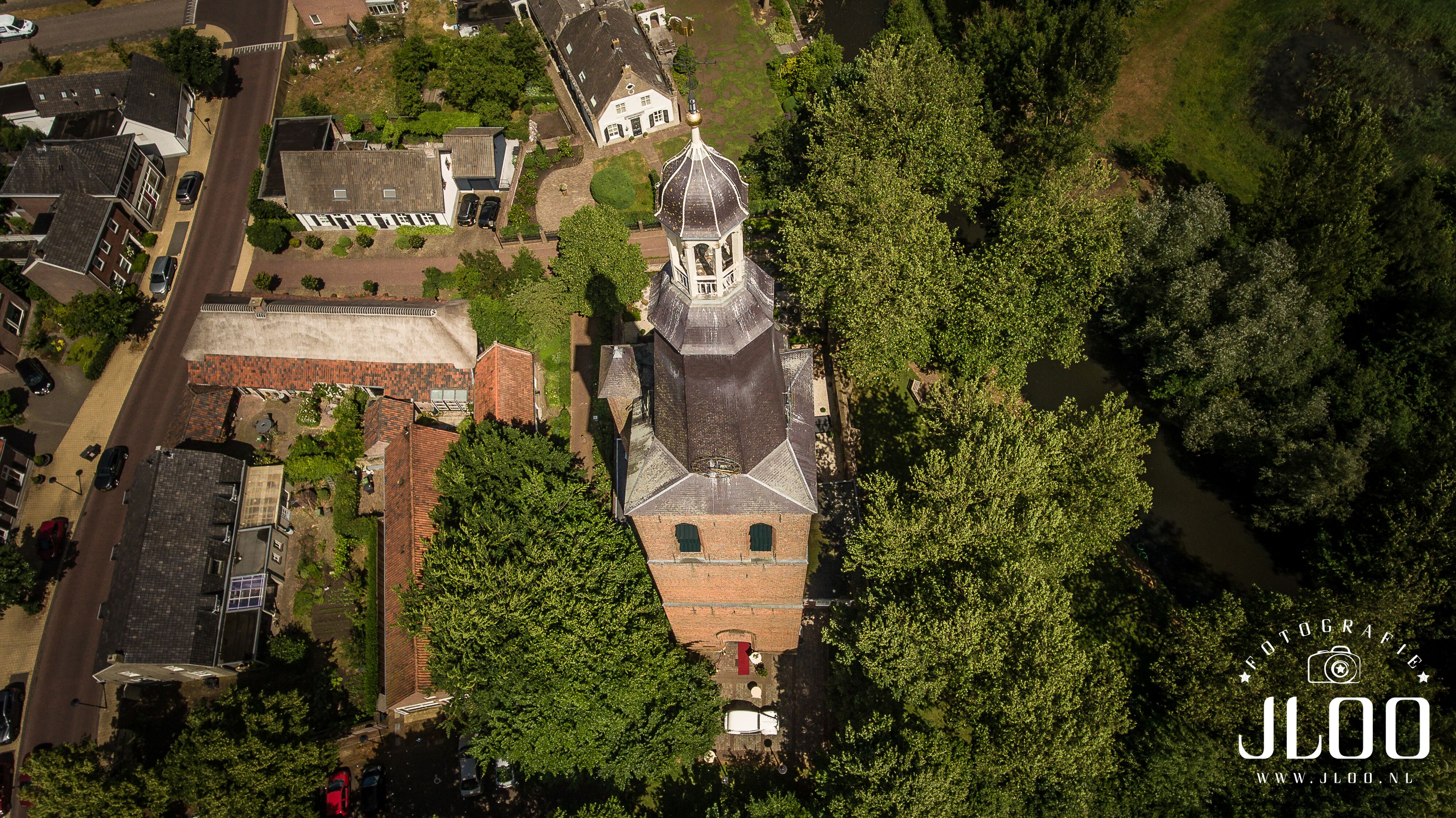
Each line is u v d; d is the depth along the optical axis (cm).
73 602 6200
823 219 6078
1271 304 6047
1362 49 8938
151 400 7181
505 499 5331
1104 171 6488
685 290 3269
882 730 4384
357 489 6550
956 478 4722
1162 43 9400
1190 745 4431
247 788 4691
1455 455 5394
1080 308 6225
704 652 5666
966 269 6194
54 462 6844
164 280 7812
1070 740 4244
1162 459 6731
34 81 8556
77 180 7744
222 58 9719
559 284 6825
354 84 9500
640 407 4003
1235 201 8238
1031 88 7656
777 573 4394
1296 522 5984
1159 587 6066
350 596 6169
